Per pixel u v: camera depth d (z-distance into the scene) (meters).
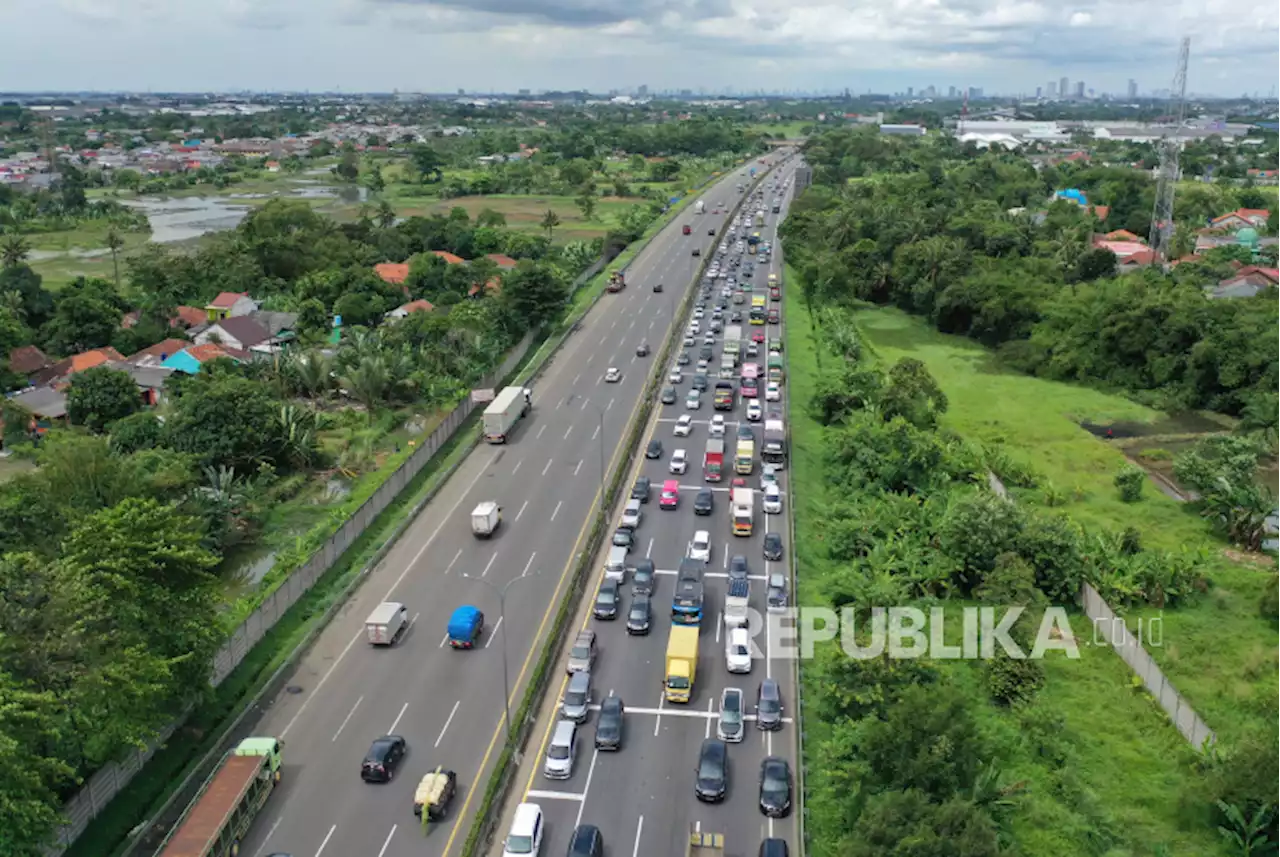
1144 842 55.72
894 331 180.50
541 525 93.06
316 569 81.56
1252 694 69.00
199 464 99.62
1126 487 103.88
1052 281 176.75
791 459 108.94
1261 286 172.38
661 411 126.00
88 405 118.94
